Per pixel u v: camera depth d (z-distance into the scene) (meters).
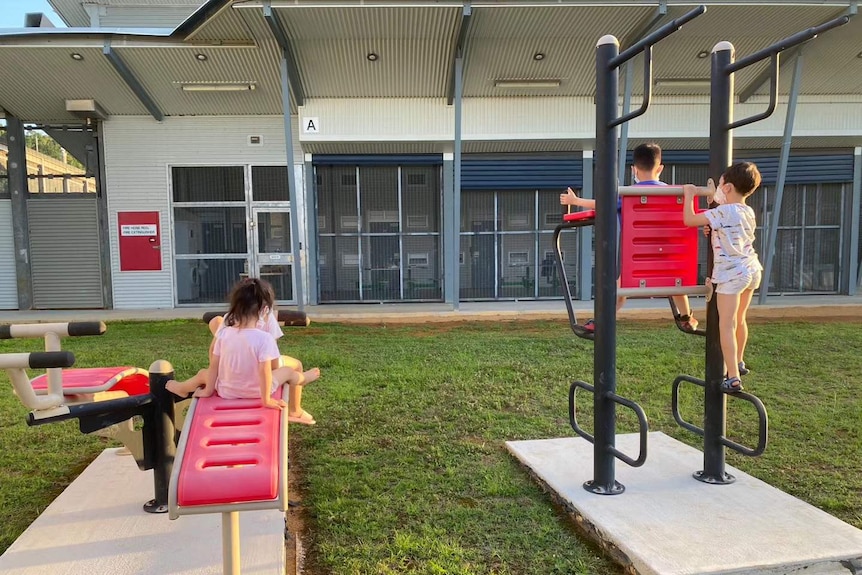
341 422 5.09
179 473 2.34
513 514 3.43
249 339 2.97
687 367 7.02
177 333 10.20
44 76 11.61
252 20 10.20
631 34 10.79
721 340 3.49
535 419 5.14
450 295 13.73
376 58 11.40
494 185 13.64
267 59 11.38
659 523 3.13
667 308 11.88
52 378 3.06
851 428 4.85
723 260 3.47
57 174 13.11
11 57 11.02
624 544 2.90
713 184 3.65
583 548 3.09
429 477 3.95
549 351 8.12
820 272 14.56
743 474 3.85
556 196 13.97
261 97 12.54
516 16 10.24
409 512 3.44
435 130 12.84
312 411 5.39
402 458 4.27
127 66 11.45
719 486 3.63
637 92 12.81
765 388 6.12
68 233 13.11
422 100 12.75
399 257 13.80
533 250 14.05
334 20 10.25
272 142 13.23
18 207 12.97
